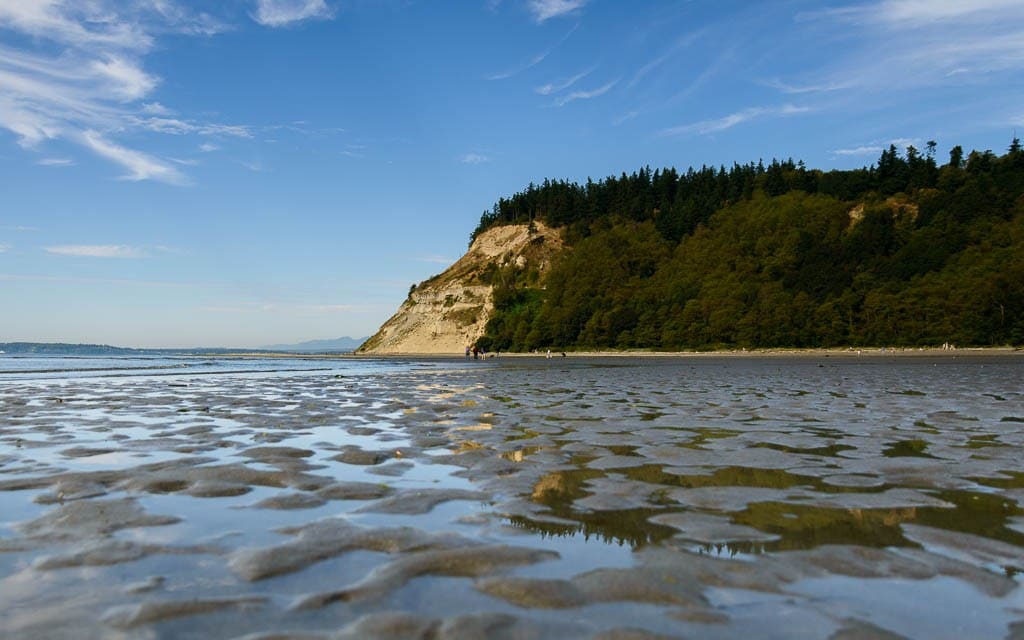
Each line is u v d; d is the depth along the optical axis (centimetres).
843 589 314
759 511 472
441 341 14400
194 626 271
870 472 623
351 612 286
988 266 8800
